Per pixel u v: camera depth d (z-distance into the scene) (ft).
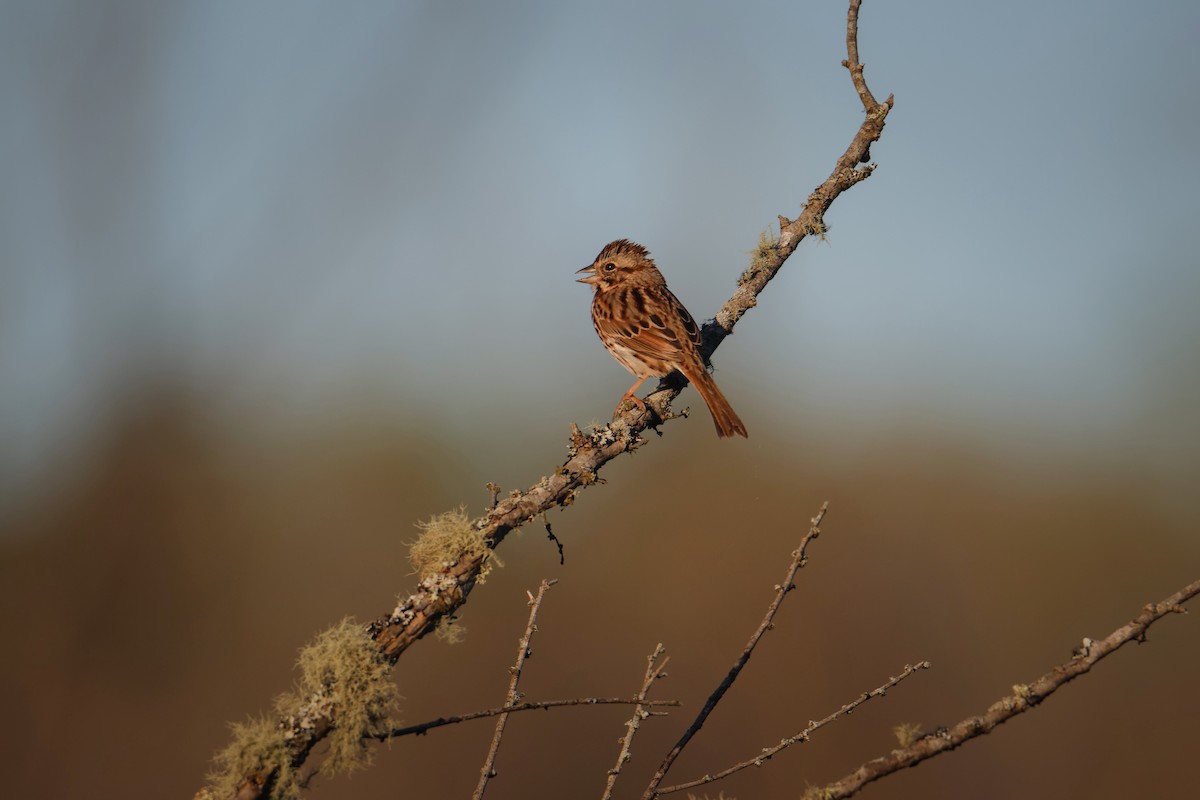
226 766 14.99
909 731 14.99
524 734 42.86
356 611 49.32
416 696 44.34
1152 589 49.34
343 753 14.83
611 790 17.01
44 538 50.83
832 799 14.73
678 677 45.21
